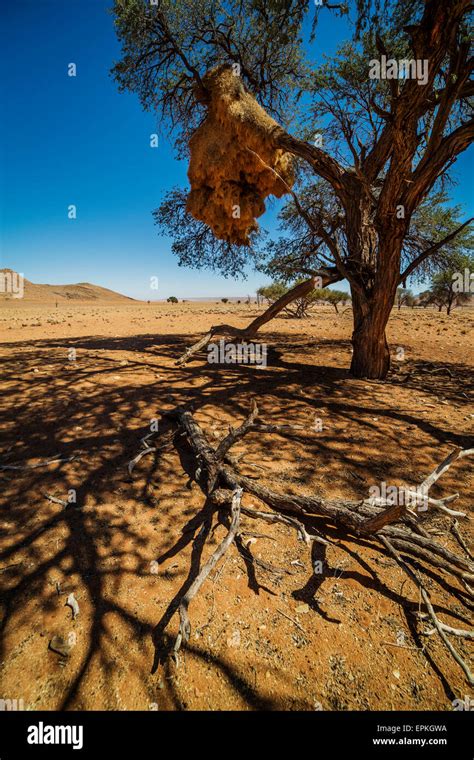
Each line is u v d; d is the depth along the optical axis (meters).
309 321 20.23
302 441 4.08
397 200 5.46
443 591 2.22
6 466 3.39
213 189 6.70
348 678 1.74
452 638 1.96
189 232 10.55
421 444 4.05
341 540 2.60
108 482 3.21
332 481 3.27
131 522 2.71
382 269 6.16
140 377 6.55
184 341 11.45
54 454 3.67
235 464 3.36
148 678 1.70
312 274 6.87
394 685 1.71
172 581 2.22
